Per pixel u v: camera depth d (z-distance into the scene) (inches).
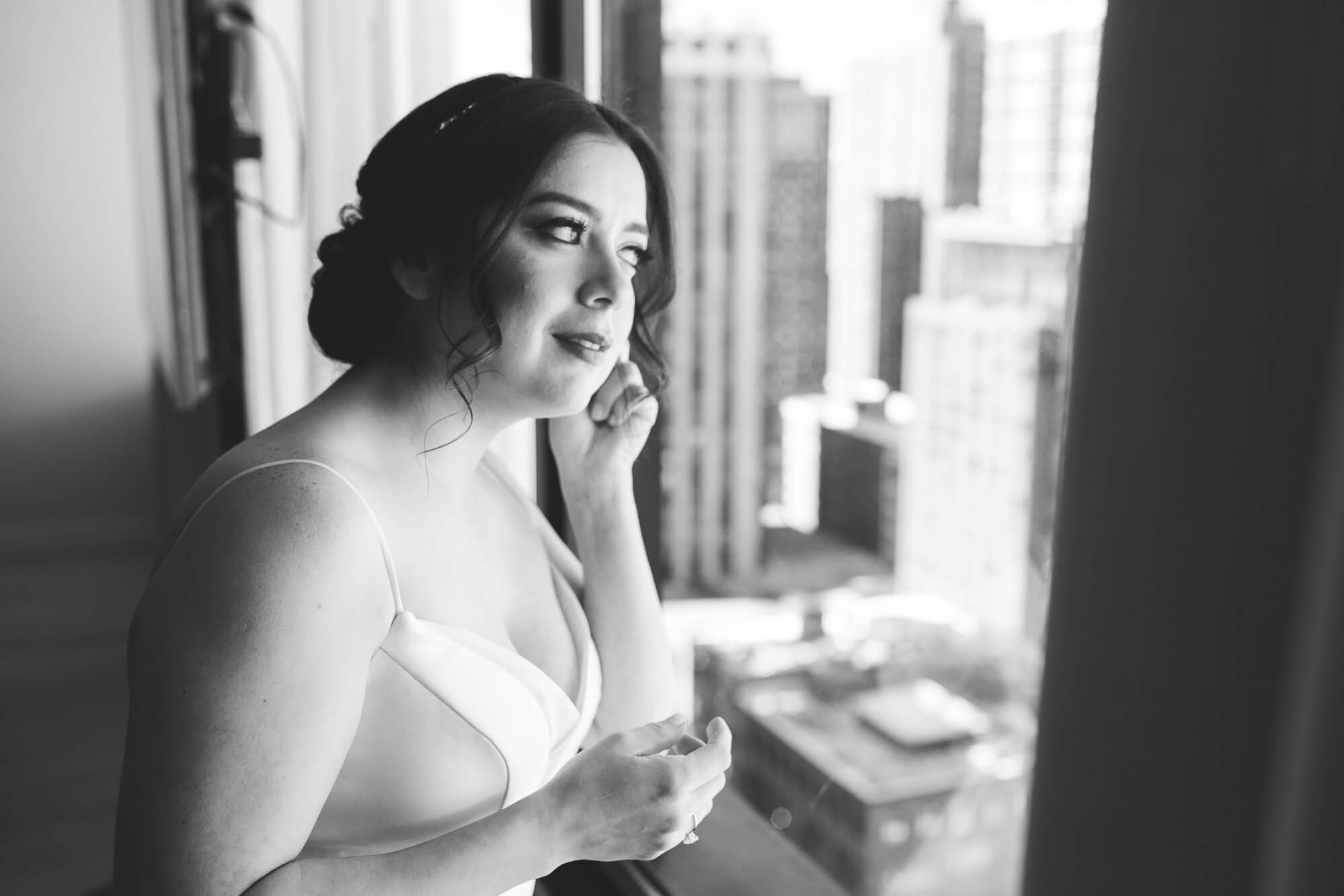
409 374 34.1
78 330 187.5
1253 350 14.4
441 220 32.0
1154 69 15.4
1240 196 14.4
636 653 44.0
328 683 29.1
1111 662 16.4
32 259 184.4
